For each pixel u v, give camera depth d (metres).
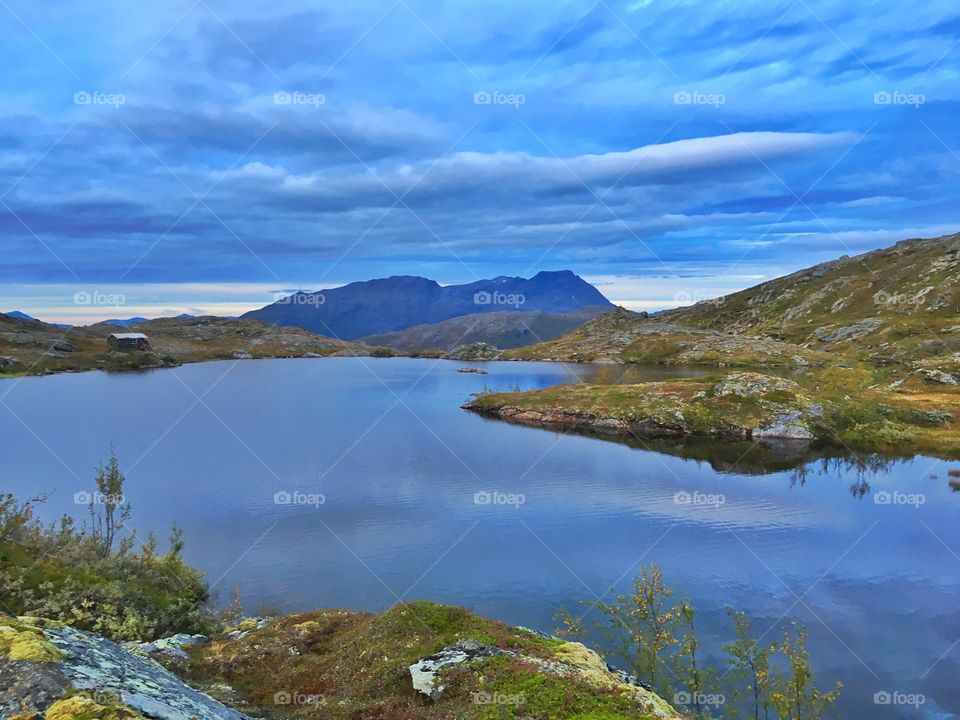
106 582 26.78
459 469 74.12
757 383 106.94
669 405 105.62
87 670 11.93
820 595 38.28
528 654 18.92
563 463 77.81
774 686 25.42
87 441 91.94
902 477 69.88
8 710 9.78
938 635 33.16
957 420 93.38
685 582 40.44
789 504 59.19
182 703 13.02
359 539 48.38
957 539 48.78
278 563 43.06
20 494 61.97
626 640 30.14
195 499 60.44
